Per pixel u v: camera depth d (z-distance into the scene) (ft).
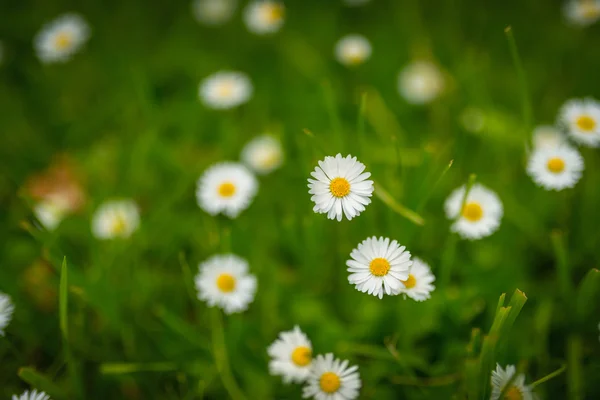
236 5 2.23
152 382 1.81
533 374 1.78
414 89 2.09
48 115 2.11
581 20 2.03
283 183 1.98
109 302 1.82
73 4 2.23
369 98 2.10
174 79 2.16
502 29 2.19
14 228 1.93
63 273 1.68
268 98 2.11
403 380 1.76
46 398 1.68
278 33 2.21
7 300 1.72
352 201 1.60
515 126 1.99
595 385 1.75
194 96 2.12
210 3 2.22
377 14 2.24
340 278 1.85
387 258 1.62
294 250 1.90
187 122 2.09
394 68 2.15
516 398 1.65
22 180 2.00
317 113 2.08
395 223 1.83
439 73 2.11
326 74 2.13
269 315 1.84
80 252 1.92
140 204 1.99
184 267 1.81
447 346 1.80
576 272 1.85
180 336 1.82
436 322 1.80
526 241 1.90
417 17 2.20
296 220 1.90
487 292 1.83
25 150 2.05
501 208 1.82
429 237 1.89
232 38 2.21
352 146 1.91
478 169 1.98
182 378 1.79
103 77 2.16
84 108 2.13
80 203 1.98
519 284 1.84
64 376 1.80
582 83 2.09
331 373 1.67
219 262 1.80
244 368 1.80
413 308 1.78
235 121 2.09
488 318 1.82
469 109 2.04
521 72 1.79
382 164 1.97
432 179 1.93
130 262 1.89
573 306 1.77
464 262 1.87
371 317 1.81
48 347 1.82
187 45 2.20
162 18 2.26
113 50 2.19
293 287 1.88
